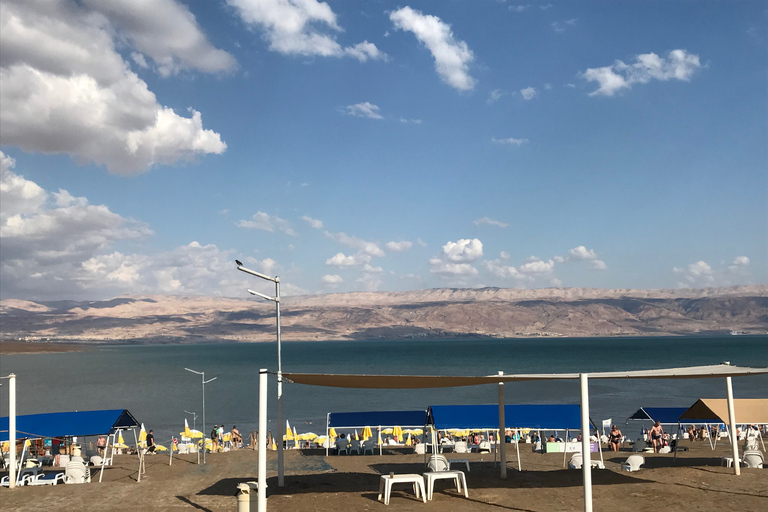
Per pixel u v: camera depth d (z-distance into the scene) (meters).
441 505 18.41
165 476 26.86
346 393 100.88
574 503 18.44
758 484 19.94
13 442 22.38
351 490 20.62
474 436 40.66
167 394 101.62
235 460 31.38
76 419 26.31
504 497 19.28
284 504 18.78
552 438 38.97
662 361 178.25
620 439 36.19
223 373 153.75
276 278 22.22
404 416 33.53
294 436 44.34
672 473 22.08
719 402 25.75
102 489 21.41
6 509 19.09
